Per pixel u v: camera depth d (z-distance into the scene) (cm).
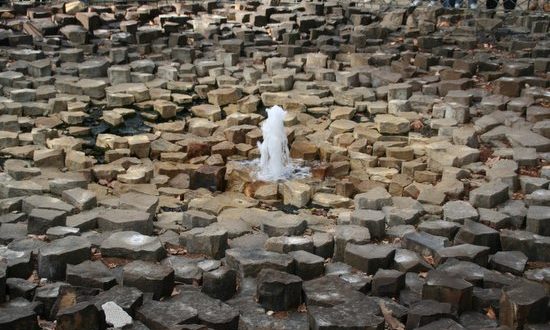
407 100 991
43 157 782
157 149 840
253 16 1405
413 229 630
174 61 1177
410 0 1599
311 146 844
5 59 1123
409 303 497
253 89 1045
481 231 592
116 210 636
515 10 1466
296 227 621
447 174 759
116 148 843
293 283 493
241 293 518
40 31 1275
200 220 641
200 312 468
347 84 1069
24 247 558
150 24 1413
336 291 496
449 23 1415
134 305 470
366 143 861
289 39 1266
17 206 652
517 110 947
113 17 1396
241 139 868
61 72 1095
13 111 938
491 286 516
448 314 464
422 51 1234
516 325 465
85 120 952
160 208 701
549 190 691
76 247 536
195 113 973
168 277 505
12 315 448
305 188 730
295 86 1075
